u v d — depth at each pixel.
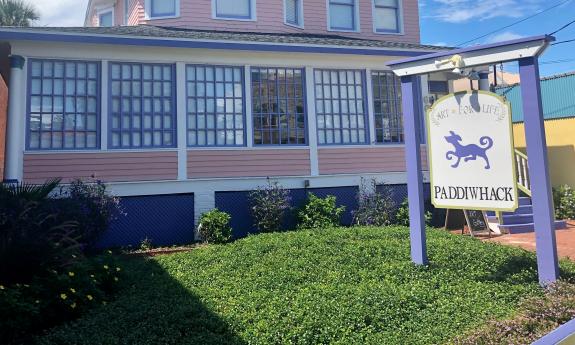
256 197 11.42
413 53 13.08
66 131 10.53
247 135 11.87
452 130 7.03
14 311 5.09
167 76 11.38
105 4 17.48
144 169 10.98
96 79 10.83
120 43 10.48
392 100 13.36
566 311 4.94
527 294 5.75
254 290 6.27
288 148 12.20
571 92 16.81
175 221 11.21
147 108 11.17
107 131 10.76
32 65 10.38
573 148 16.09
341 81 12.95
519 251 7.96
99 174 10.62
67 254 6.64
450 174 7.03
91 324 5.26
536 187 6.26
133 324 5.20
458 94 6.98
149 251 9.91
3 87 16.52
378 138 13.15
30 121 10.27
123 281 7.03
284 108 12.34
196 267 7.78
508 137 6.50
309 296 5.80
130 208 10.88
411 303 5.53
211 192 11.45
